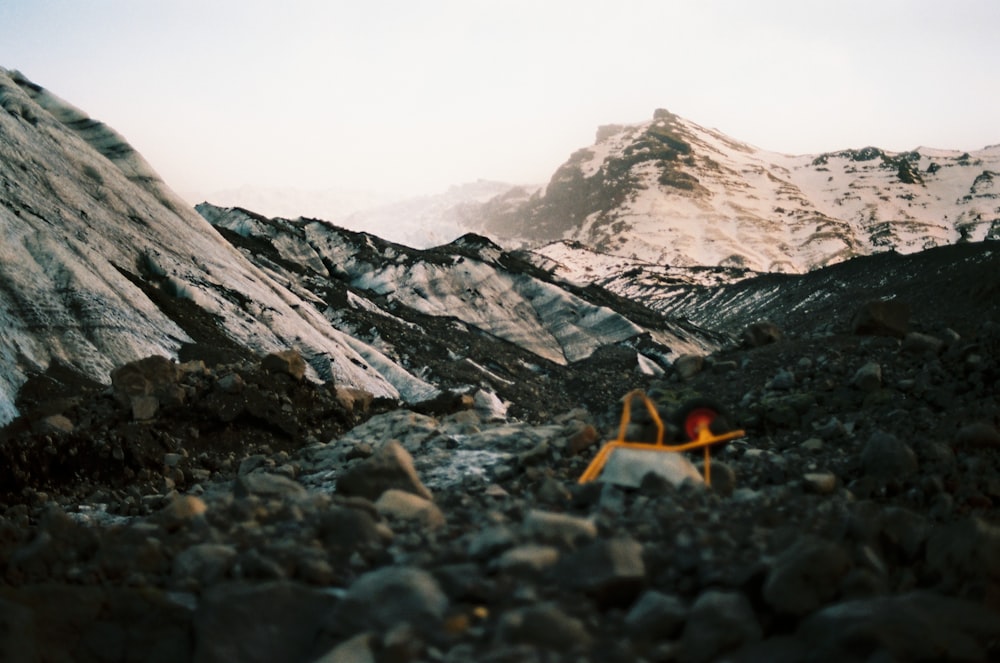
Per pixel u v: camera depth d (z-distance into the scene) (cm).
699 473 653
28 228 4481
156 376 1788
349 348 6084
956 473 738
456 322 9119
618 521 492
